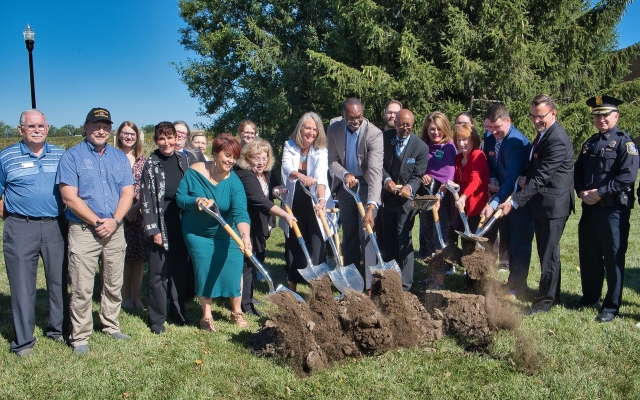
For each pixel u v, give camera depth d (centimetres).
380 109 1573
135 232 552
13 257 424
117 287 461
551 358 401
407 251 571
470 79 1469
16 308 426
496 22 1446
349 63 1745
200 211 463
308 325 405
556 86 1538
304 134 555
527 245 544
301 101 1972
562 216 501
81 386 373
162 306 479
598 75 1570
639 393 353
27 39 1290
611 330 459
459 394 355
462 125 594
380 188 543
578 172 520
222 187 466
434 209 566
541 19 1485
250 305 540
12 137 3616
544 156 498
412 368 391
